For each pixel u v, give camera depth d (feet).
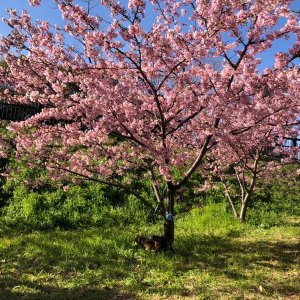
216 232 26.61
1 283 16.25
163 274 17.40
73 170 21.34
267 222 30.04
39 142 20.06
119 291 15.55
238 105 17.22
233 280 16.76
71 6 16.92
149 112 20.43
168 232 21.26
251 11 16.26
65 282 16.51
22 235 25.84
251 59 17.78
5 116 40.86
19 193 31.96
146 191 35.27
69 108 18.60
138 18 17.26
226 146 26.27
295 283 16.40
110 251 20.70
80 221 29.68
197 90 17.67
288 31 17.20
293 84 16.72
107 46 16.63
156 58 17.81
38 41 18.94
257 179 37.24
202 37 16.90
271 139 29.53
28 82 20.44
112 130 18.95
